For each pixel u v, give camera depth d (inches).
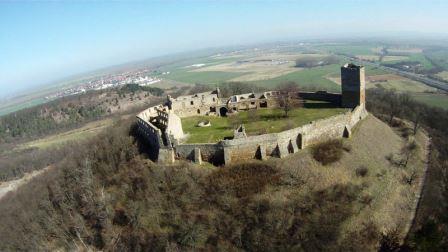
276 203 2780.5
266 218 2699.3
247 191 2871.6
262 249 2591.0
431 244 2662.4
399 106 5241.1
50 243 3356.3
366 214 2861.7
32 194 4606.3
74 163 4576.8
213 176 2997.0
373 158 3467.0
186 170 3090.6
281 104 4480.8
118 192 3230.8
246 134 3442.4
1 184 6210.6
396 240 2721.5
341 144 3462.1
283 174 2992.1
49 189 4355.3
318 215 2748.5
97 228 3142.2
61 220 3503.9
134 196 3102.9
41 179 5108.3
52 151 6806.1
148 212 2925.7
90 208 3331.7
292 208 2763.3
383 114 4874.5
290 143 3255.4
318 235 2650.1
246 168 3041.3
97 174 3715.6
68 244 3181.6
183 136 3644.2
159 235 2783.0
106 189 3380.9
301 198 2837.1
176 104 4515.3
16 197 4901.6
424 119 5027.1
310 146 3390.7
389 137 4005.9
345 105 4183.1
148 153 3577.8
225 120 4237.2
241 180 2950.3
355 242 2647.6
